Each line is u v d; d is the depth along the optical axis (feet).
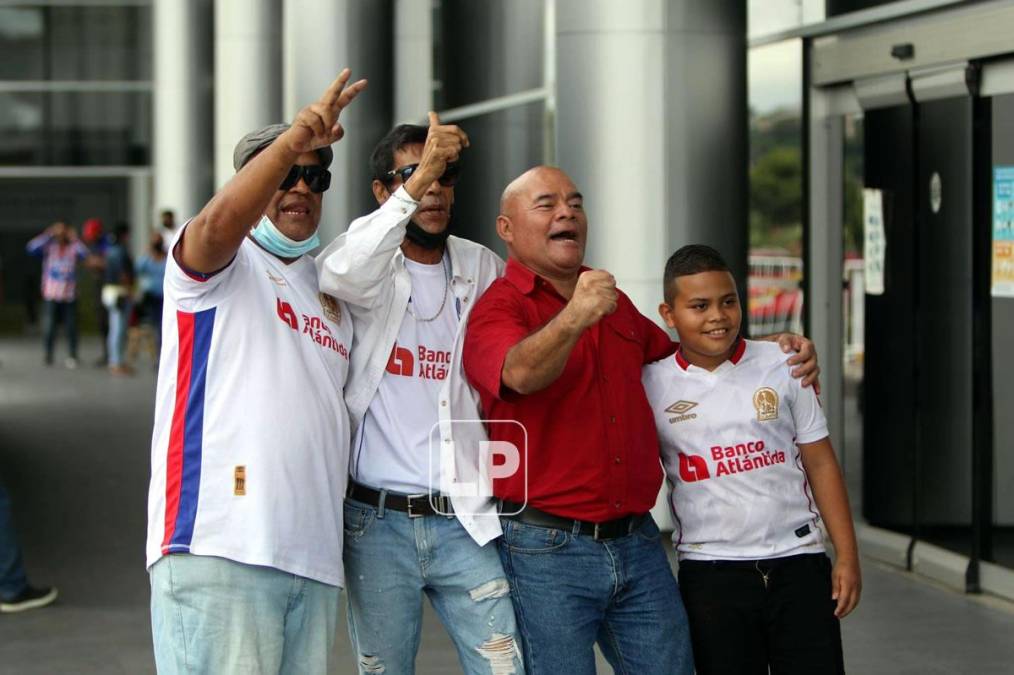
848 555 13.79
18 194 115.24
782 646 13.66
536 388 12.46
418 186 12.51
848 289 27.35
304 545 12.34
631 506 13.21
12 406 54.39
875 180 26.27
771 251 29.37
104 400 56.34
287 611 12.55
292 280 12.80
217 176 65.57
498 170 41.98
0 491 23.93
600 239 27.12
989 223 23.39
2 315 108.47
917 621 22.33
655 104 26.91
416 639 13.66
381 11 49.60
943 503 24.84
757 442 13.58
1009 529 23.39
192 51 88.94
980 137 23.50
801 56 27.96
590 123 27.04
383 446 13.29
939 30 23.91
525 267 13.39
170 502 12.19
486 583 13.19
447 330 13.55
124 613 23.70
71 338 71.92
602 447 13.05
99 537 30.17
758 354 13.83
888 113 25.81
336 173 49.42
